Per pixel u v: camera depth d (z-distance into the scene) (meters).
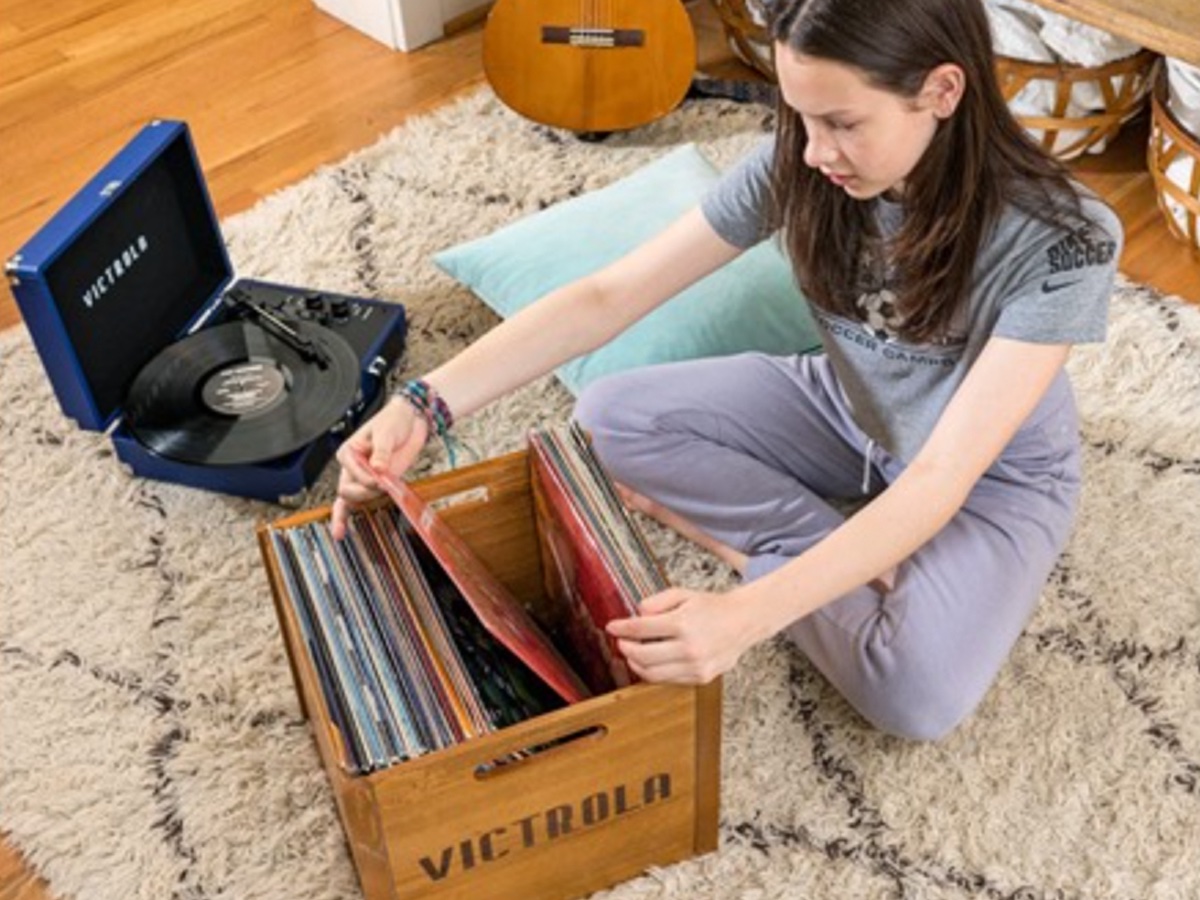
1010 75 2.30
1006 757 1.66
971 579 1.60
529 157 2.52
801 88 1.24
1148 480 1.95
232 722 1.72
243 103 2.69
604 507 1.44
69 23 2.89
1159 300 2.20
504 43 2.50
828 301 1.51
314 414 1.95
